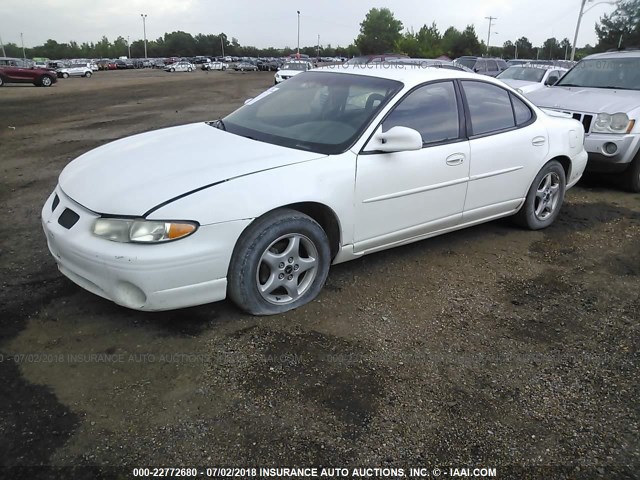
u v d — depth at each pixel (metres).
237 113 4.42
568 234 5.14
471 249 4.66
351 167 3.48
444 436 2.45
